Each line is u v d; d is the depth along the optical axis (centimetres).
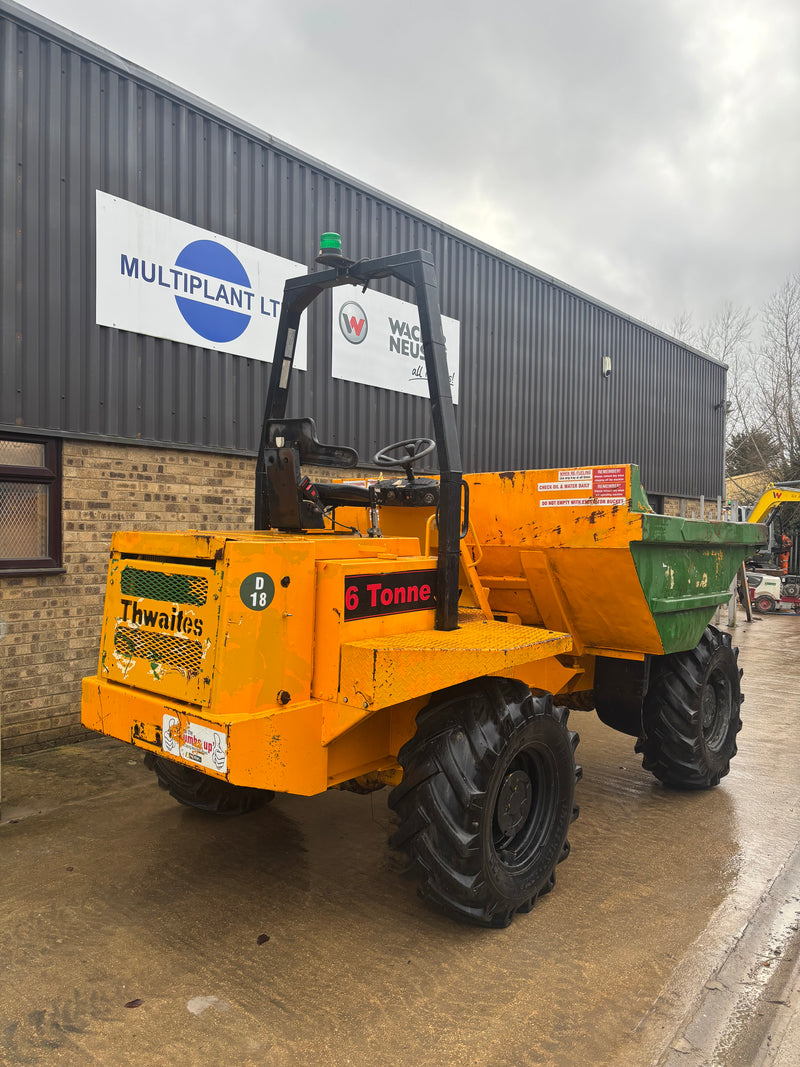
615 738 620
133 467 598
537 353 1082
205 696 275
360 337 809
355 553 320
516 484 406
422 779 303
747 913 335
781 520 2192
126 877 355
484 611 378
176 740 283
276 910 328
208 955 291
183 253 626
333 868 370
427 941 306
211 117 645
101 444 578
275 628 284
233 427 671
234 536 307
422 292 329
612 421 1262
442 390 330
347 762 316
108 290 576
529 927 320
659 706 467
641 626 407
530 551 403
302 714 286
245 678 276
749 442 2934
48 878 352
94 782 479
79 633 563
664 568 404
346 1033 248
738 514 1518
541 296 1085
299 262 729
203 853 383
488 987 275
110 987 270
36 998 262
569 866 381
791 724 667
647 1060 240
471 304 963
